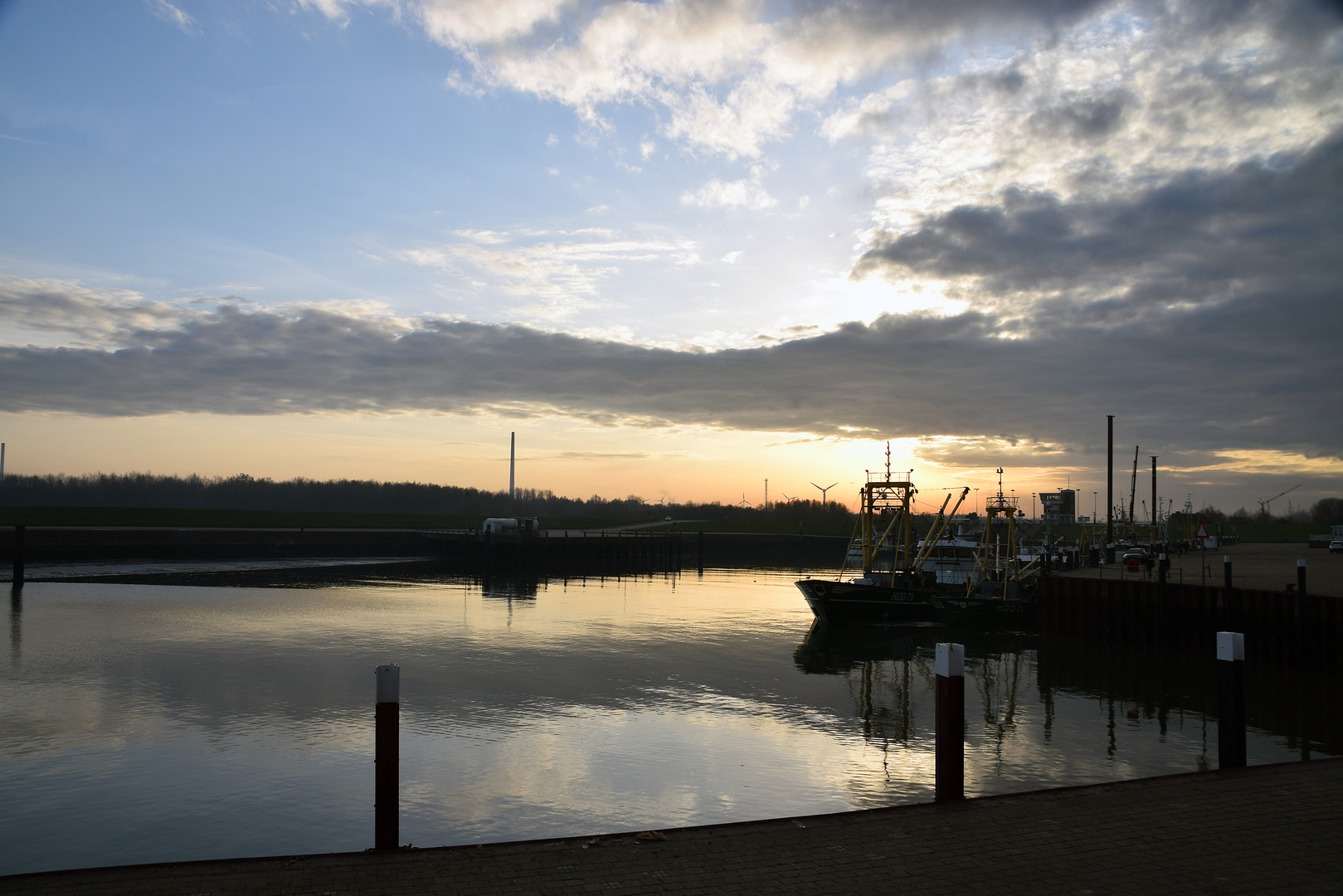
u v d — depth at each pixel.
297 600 54.19
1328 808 10.05
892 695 28.39
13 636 37.75
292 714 24.34
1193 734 23.08
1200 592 37.50
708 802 17.42
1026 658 36.50
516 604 54.84
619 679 30.00
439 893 7.41
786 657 36.03
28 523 95.12
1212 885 7.91
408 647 36.25
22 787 18.12
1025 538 76.12
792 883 7.78
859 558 72.75
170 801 17.31
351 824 16.16
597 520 182.50
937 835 9.05
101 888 7.38
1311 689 29.20
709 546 137.25
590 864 8.15
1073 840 8.96
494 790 18.08
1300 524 181.75
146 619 43.81
